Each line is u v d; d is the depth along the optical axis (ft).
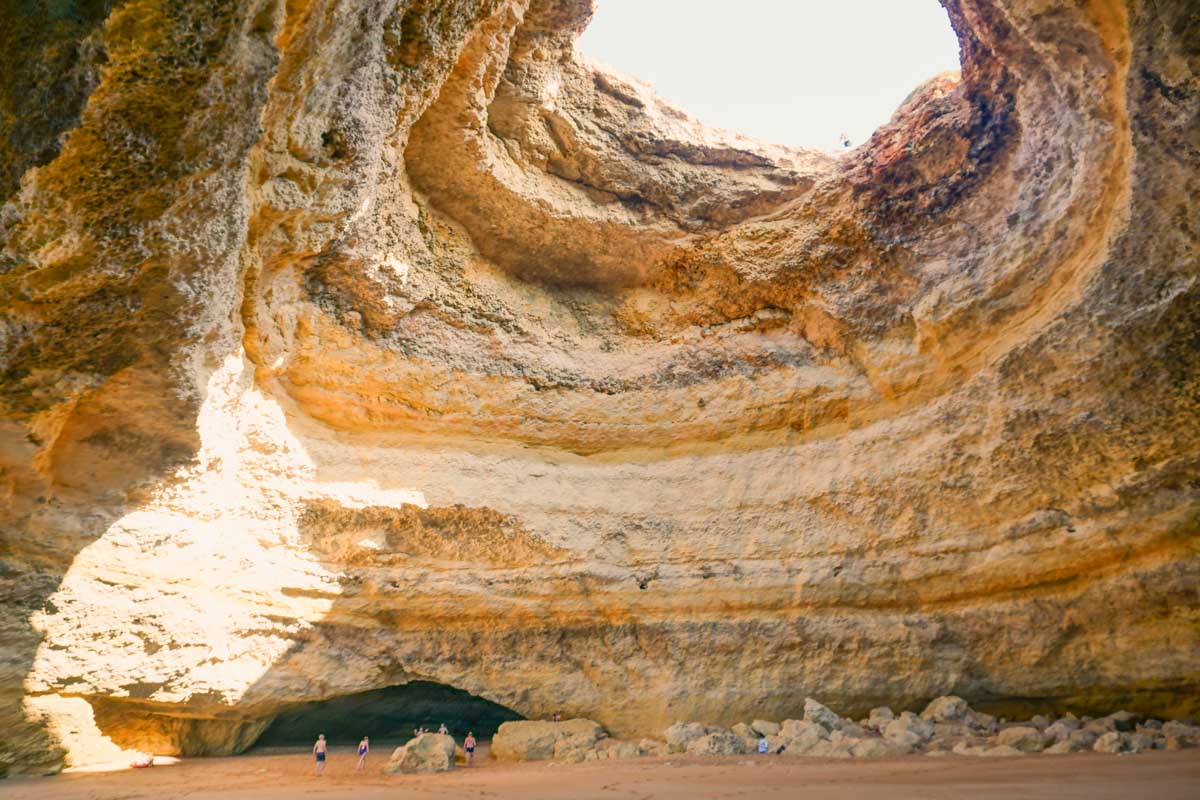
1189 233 34.42
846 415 48.83
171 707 40.24
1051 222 40.04
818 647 45.29
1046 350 40.09
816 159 53.47
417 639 46.06
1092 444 40.22
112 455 36.65
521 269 53.26
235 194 30.50
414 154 45.68
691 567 47.37
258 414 42.39
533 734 44.32
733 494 49.01
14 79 23.52
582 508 48.93
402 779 37.04
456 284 49.03
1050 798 24.90
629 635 46.98
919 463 44.86
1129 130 33.88
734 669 45.65
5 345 29.43
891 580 44.98
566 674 46.78
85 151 25.57
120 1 22.93
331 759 43.86
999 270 42.27
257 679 41.96
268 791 33.27
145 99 25.40
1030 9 35.86
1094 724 40.32
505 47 42.42
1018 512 42.91
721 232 52.90
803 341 51.39
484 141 46.24
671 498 49.57
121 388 34.73
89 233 27.61
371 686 45.03
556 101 49.37
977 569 43.37
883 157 48.01
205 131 27.32
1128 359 37.91
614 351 53.83
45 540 35.40
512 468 49.32
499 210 49.85
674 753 42.11
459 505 46.83
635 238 52.95
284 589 43.16
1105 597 40.78
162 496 38.83
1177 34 30.66
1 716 34.58
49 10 22.95
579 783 34.06
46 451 34.24
